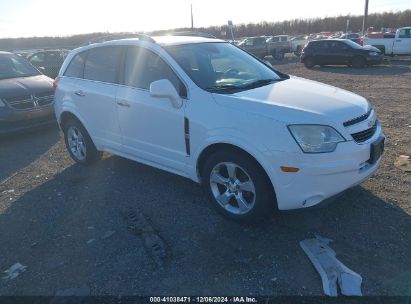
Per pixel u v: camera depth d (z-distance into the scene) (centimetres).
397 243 330
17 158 631
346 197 413
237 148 352
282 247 335
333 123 326
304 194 326
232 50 489
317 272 301
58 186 498
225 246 342
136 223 390
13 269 331
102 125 497
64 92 544
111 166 555
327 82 1407
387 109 844
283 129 322
